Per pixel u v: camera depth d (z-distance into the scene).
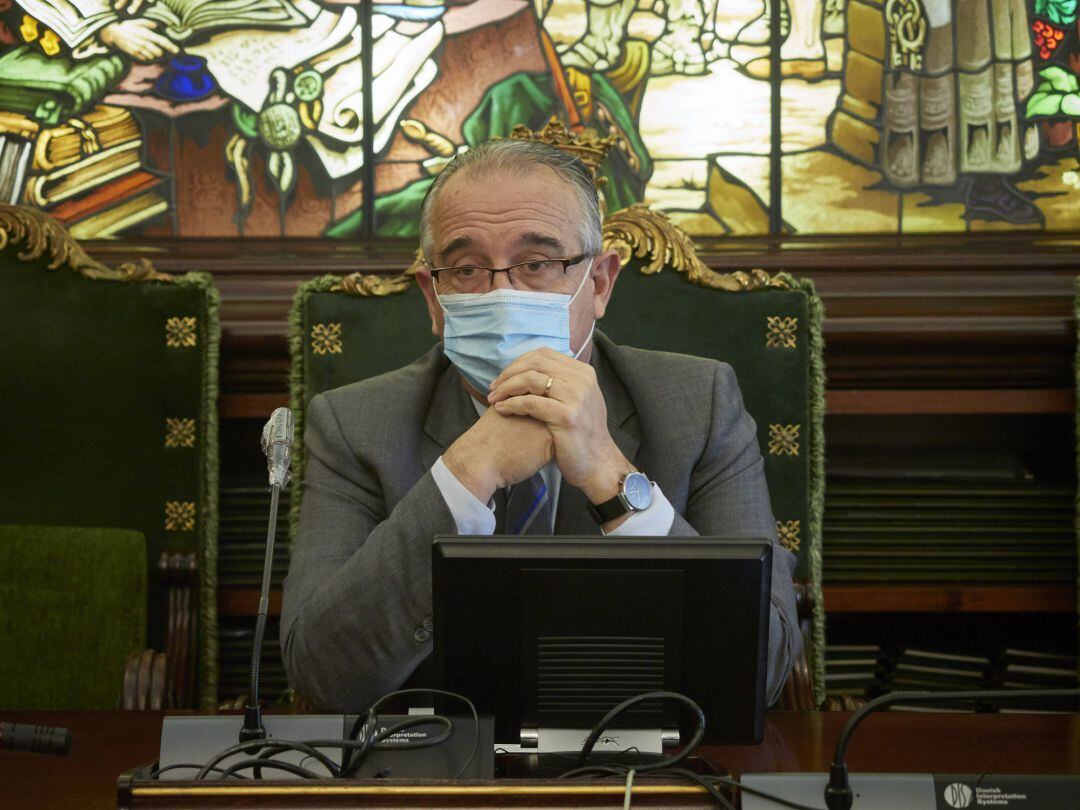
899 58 4.15
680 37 4.16
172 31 4.14
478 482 2.15
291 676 2.24
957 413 3.95
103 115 4.12
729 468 2.63
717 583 1.58
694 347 3.18
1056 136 4.13
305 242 4.12
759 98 4.16
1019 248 4.02
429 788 1.34
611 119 4.15
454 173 2.49
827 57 4.16
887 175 4.13
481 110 4.17
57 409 3.33
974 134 4.13
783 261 3.97
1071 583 3.73
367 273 3.97
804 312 3.18
